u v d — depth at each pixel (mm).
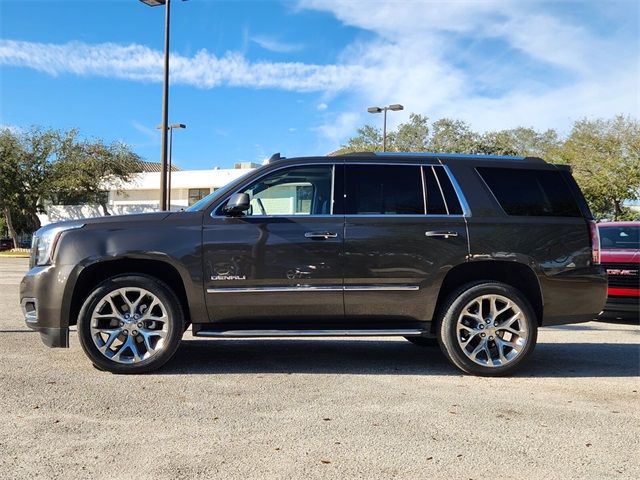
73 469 3266
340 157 5703
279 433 3881
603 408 4547
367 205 5535
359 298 5422
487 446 3707
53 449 3553
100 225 5352
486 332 5480
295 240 5367
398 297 5445
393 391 4938
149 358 5324
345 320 5527
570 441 3816
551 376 5590
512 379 5445
